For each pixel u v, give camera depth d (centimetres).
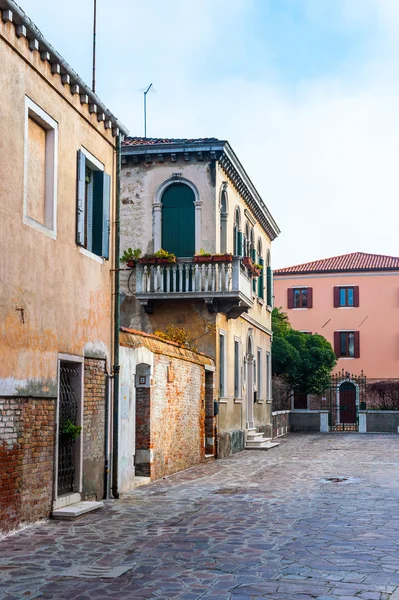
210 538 932
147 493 1375
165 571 755
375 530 986
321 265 5494
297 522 1052
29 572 749
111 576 733
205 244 2262
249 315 2812
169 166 2303
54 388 1098
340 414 5050
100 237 1306
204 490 1420
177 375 1778
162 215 2303
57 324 1117
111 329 1359
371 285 5297
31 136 1078
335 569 760
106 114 1331
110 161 1383
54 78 1120
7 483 947
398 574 736
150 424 1553
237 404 2570
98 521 1059
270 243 3459
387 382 5034
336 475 1709
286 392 4119
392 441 3166
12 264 970
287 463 2038
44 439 1065
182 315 2223
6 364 948
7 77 969
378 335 5244
